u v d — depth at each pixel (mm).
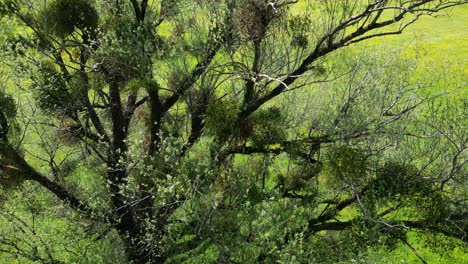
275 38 9258
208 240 10031
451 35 35531
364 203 9383
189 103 10125
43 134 11180
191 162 9047
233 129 9281
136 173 10000
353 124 9648
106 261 9969
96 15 9500
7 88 10070
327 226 10094
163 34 10219
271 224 8617
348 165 8812
